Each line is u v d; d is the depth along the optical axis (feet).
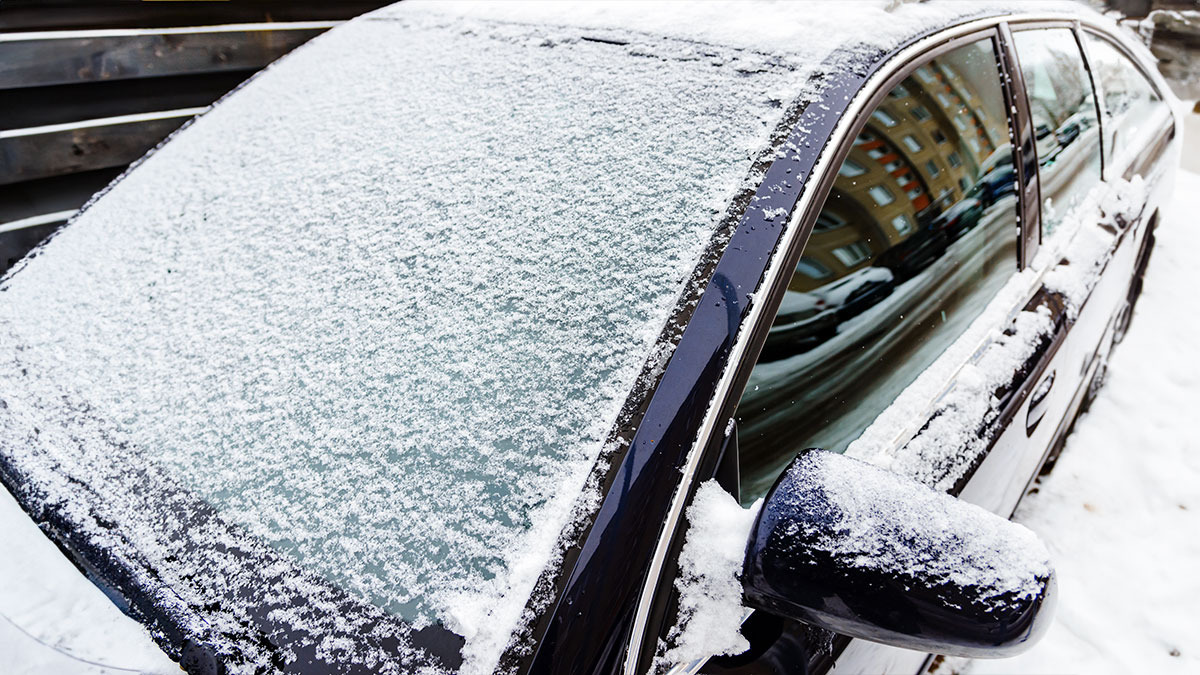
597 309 3.00
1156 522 6.26
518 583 2.52
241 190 4.12
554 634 2.44
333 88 4.55
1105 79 6.35
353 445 2.94
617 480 2.63
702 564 2.64
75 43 7.63
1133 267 6.68
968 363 3.99
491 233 3.36
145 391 3.38
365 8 9.96
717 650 2.64
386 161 3.87
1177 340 8.43
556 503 2.63
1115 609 5.53
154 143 8.54
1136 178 6.28
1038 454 5.17
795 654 2.94
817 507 2.57
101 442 3.25
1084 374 5.98
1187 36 19.88
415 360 3.08
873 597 2.47
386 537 2.71
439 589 2.57
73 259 4.19
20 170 7.67
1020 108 4.73
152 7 8.09
